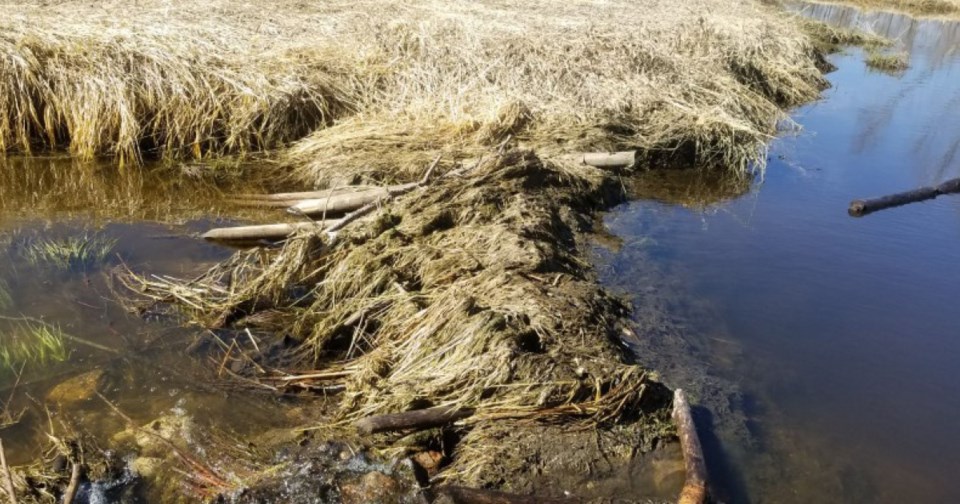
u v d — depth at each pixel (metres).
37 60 9.97
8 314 6.45
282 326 6.54
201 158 10.11
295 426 5.34
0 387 5.57
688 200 9.91
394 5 15.77
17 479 4.64
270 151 10.30
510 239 7.17
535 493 4.78
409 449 5.07
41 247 7.74
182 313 6.64
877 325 7.08
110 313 6.57
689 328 6.72
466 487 4.77
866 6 31.48
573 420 5.22
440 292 6.44
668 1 20.75
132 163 9.86
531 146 10.02
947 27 27.36
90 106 9.77
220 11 13.77
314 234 7.11
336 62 11.57
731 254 8.35
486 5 17.14
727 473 5.06
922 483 5.15
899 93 16.72
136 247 7.84
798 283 7.79
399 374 5.61
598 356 5.68
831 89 16.75
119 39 10.83
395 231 7.27
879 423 5.71
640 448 5.14
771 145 12.36
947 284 7.98
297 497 4.71
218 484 4.79
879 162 11.89
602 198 9.37
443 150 9.67
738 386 5.98
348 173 9.29
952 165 11.81
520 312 6.00
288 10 14.52
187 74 10.29
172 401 5.54
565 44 13.54
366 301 6.43
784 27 19.62
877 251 8.70
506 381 5.34
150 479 4.82
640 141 10.87
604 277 7.41
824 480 5.09
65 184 9.42
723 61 14.69
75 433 5.14
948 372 6.43
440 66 11.83
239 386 5.74
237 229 7.98
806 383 6.12
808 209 9.89
